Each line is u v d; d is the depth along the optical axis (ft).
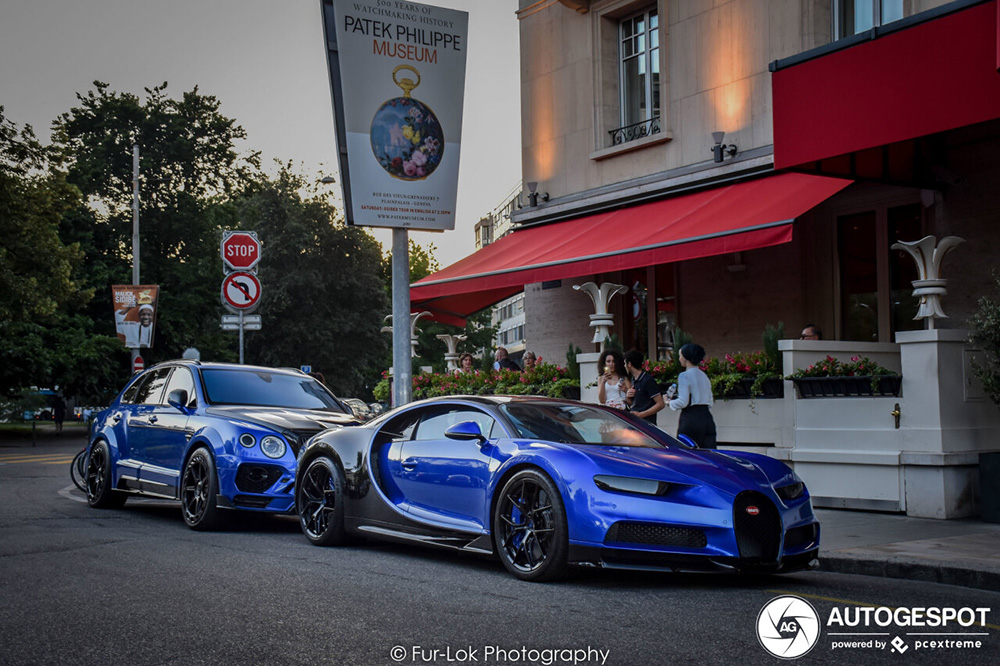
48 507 36.19
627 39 55.11
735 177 46.44
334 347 183.21
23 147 107.96
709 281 49.39
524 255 49.98
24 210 106.52
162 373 35.81
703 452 22.56
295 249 184.55
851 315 43.34
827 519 30.68
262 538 27.81
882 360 36.86
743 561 19.47
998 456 29.43
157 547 25.23
